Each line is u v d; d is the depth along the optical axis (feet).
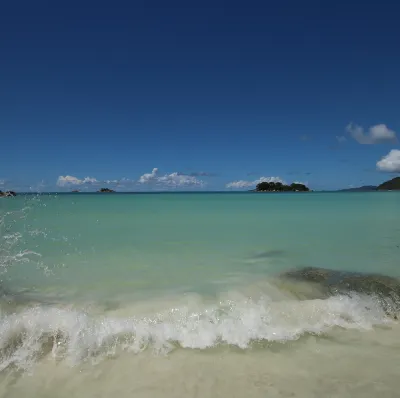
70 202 96.73
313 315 14.84
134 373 10.80
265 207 83.20
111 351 12.02
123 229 39.65
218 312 15.12
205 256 25.99
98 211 64.59
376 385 10.11
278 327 13.87
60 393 9.80
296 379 10.44
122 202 106.42
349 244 31.32
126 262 24.04
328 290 18.33
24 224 40.45
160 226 43.14
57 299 16.71
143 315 14.82
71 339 12.50
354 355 11.86
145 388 10.03
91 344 12.31
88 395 9.71
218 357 11.75
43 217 48.42
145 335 12.98
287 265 23.39
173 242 31.58
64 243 30.07
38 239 31.50
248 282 19.67
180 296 17.26
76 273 21.08
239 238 34.17
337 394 9.70
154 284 19.17
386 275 20.89
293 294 17.81
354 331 13.71
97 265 23.04
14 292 17.56
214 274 21.26
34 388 10.02
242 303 16.22
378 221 49.75
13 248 27.55
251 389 9.96
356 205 89.40
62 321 13.38
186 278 20.31
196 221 49.26
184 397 9.63
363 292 17.93
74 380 10.42
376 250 28.37
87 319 13.75
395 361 11.46
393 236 35.29
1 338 12.24
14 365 11.14
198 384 10.22
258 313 14.87
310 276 20.72
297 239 33.42
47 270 21.70
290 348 12.36
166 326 13.65
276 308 15.43
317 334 13.42
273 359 11.62
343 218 54.29
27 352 11.78
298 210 72.08
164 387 10.08
